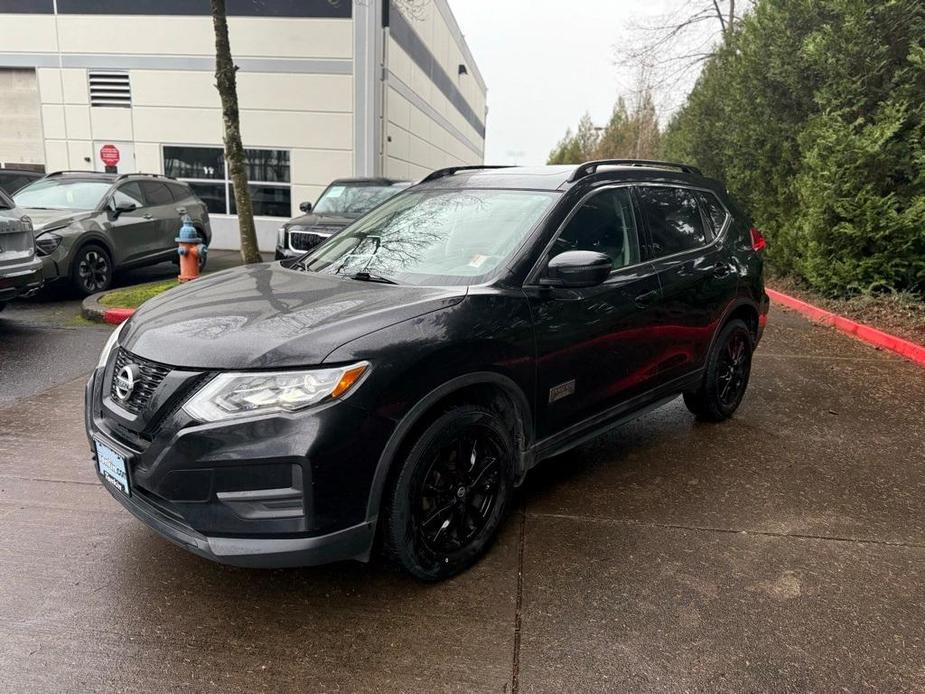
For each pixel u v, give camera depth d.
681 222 4.27
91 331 7.14
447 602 2.69
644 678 2.29
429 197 3.90
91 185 9.79
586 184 3.55
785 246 10.62
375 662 2.34
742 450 4.31
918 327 7.56
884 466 4.10
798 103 10.48
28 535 3.11
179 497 2.37
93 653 2.36
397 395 2.47
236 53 15.27
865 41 8.16
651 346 3.81
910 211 7.96
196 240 8.95
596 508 3.49
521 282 3.05
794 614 2.64
